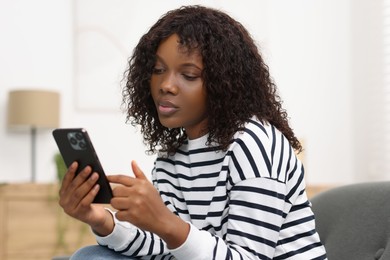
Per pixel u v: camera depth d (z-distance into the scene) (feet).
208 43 4.00
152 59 4.09
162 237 3.44
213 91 4.01
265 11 14.80
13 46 13.61
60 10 13.88
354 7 15.15
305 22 15.10
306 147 14.93
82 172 3.56
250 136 3.97
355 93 15.05
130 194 3.32
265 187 3.82
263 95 4.33
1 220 11.85
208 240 3.52
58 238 12.04
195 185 4.28
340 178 15.06
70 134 3.47
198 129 4.27
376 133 14.25
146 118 4.66
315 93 15.07
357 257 4.78
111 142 13.91
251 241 3.72
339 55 15.24
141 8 14.26
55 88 13.78
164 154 4.67
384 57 14.02
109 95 13.98
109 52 14.06
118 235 4.08
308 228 4.17
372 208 4.90
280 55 14.93
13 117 12.40
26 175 13.46
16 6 13.66
